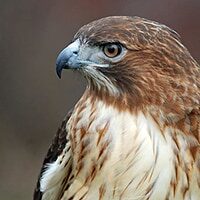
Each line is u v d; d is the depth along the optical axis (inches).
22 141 1025.5
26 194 989.8
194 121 512.1
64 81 1015.0
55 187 542.3
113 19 517.0
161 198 512.4
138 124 513.3
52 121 1023.0
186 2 923.4
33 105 1025.5
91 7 952.9
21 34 1010.7
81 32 521.3
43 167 553.6
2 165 1007.0
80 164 522.0
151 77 510.9
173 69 511.2
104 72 515.8
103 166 515.8
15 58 1021.8
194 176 511.5
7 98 1031.6
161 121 510.6
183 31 924.6
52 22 992.9
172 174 510.9
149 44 510.9
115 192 516.7
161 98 510.6
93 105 521.3
